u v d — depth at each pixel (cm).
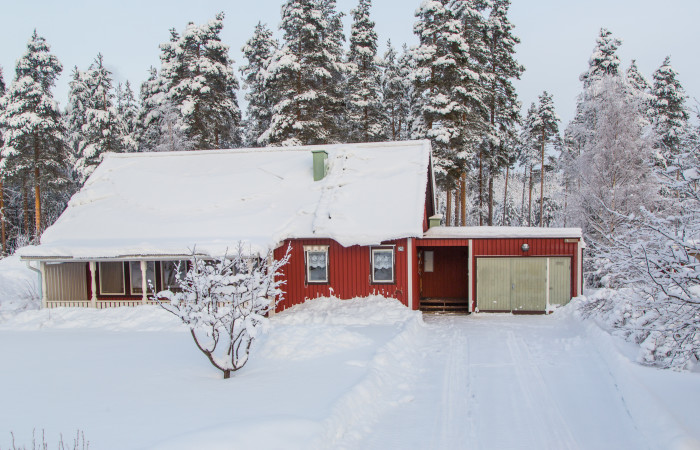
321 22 3247
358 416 856
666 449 670
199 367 1137
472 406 951
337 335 1378
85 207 2166
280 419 737
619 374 1038
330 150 2317
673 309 893
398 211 1875
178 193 2172
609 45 3378
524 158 5306
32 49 3500
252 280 1049
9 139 3381
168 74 3550
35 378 1052
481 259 1952
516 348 1391
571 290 1886
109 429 737
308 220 1914
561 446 764
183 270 1947
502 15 3775
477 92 3178
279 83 3234
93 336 1540
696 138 906
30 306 2086
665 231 854
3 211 3950
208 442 640
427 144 2191
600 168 2622
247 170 2272
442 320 1856
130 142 3812
